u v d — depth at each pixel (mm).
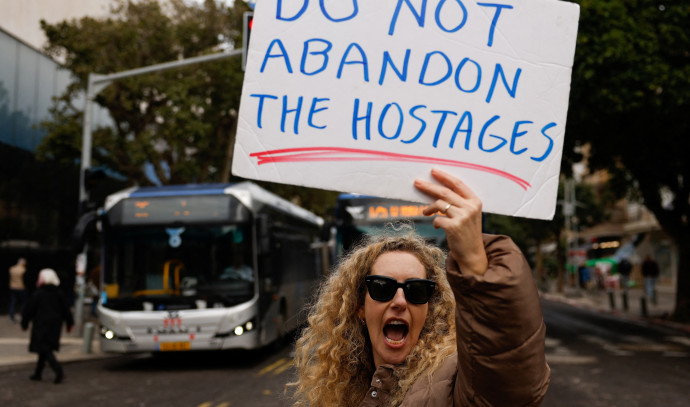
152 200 12195
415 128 2074
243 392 9352
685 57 14109
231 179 28375
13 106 25188
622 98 13945
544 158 2047
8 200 24562
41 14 32469
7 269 24328
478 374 1623
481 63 2094
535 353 1594
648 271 28047
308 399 2455
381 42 2127
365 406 2059
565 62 2080
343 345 2379
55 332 10680
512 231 44531
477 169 2045
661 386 9312
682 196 20203
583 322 21609
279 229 14812
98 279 21562
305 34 2150
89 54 22609
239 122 2129
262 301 12445
